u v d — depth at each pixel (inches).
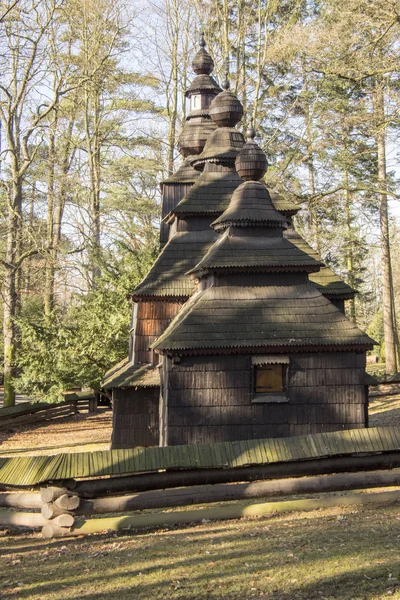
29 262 1467.8
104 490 420.8
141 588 291.1
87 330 1071.6
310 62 1155.9
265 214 675.4
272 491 430.0
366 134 1229.1
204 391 611.5
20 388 1115.3
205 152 863.7
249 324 624.1
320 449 443.2
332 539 341.7
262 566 307.1
